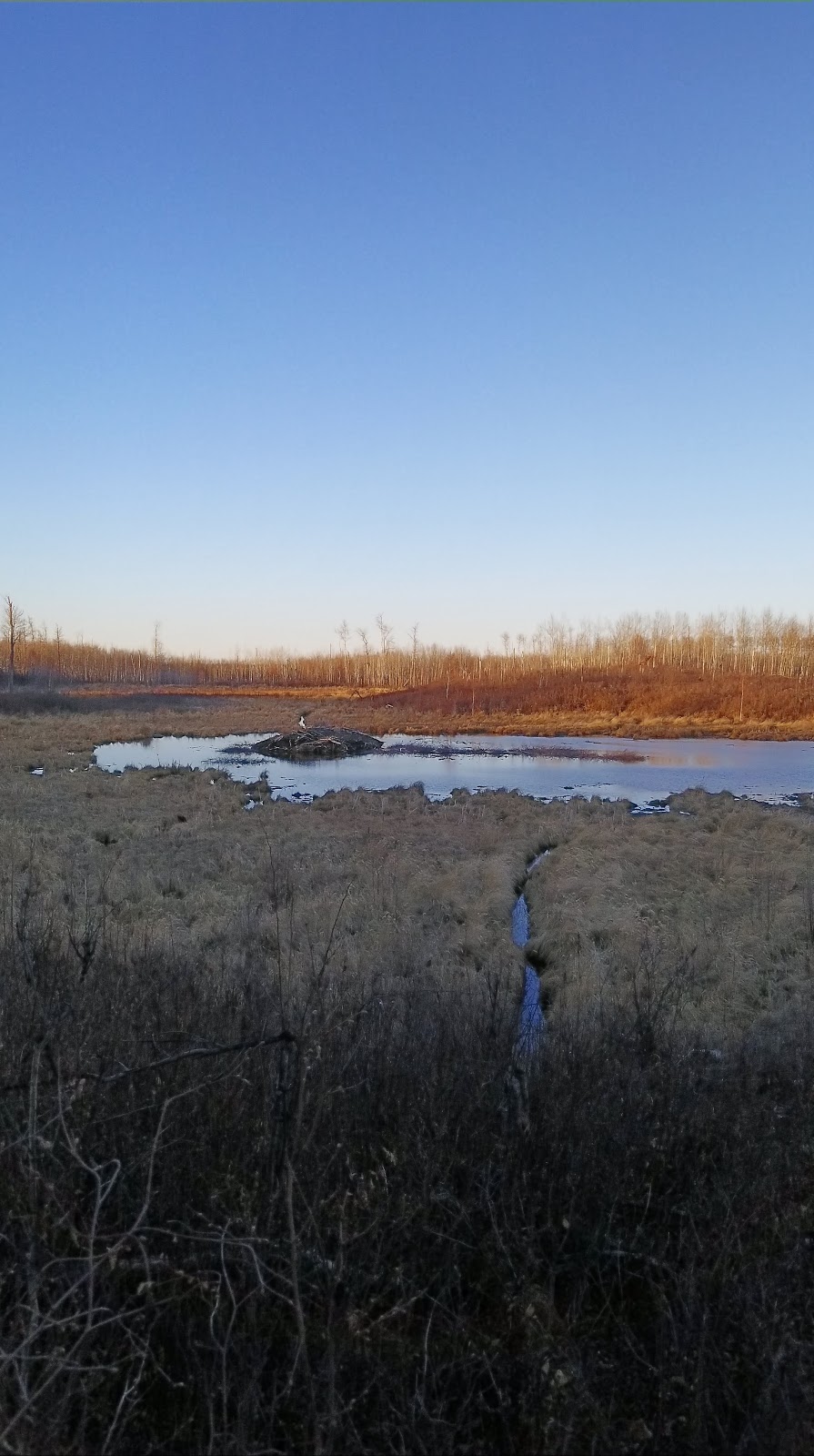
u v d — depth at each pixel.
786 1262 3.39
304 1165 3.37
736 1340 3.04
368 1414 2.73
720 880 15.34
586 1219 3.55
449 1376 2.85
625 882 14.91
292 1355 2.80
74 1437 2.45
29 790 24.84
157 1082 3.68
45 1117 3.31
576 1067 4.61
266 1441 2.59
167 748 42.88
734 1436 2.81
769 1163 4.07
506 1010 6.14
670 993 8.37
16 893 11.09
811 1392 2.84
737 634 97.56
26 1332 2.54
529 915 13.77
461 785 31.72
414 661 114.38
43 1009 4.27
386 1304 3.10
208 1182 3.35
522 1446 2.75
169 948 9.20
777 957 10.83
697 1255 3.37
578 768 37.22
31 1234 2.74
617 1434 2.74
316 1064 3.97
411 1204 3.37
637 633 113.25
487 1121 3.94
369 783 32.31
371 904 12.90
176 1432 2.57
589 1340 3.12
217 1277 2.98
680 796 27.78
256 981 6.04
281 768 36.81
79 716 55.44
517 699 69.88
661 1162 3.88
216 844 18.05
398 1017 5.55
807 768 36.97
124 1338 2.77
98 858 16.03
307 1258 3.03
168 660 127.88
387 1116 4.04
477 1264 3.39
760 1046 6.81
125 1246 2.85
